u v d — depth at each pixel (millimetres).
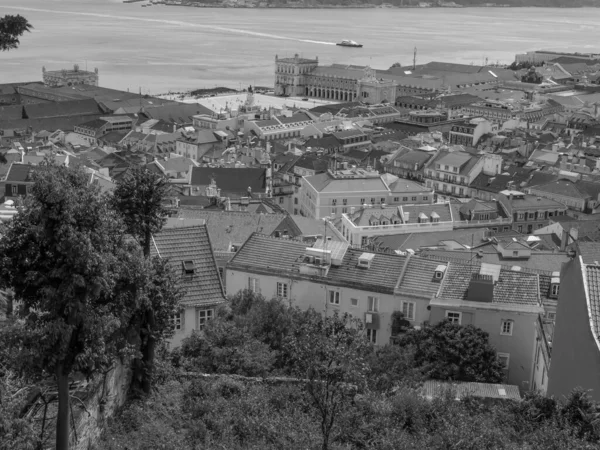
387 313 132875
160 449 82875
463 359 114250
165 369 97375
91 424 79938
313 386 87188
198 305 121125
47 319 70562
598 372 80938
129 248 83312
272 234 190875
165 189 101812
